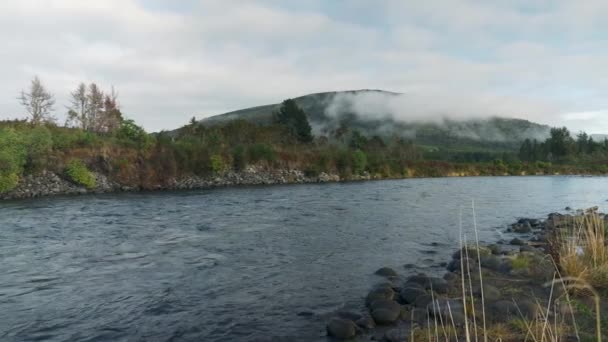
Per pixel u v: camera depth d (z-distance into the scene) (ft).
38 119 162.91
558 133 369.30
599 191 132.26
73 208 81.66
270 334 24.75
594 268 28.84
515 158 394.11
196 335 24.79
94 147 125.90
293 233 56.29
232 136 191.93
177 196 106.11
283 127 229.04
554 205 93.56
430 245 49.06
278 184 154.30
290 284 34.37
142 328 25.85
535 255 38.19
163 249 46.83
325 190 126.41
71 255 44.06
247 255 44.14
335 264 40.52
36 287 33.63
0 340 24.09
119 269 38.83
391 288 31.17
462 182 178.29
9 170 101.55
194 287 33.68
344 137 306.14
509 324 23.25
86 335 24.84
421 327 24.31
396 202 94.63
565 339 20.48
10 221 65.72
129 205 86.79
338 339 23.66
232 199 99.35
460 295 29.22
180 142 152.66
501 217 73.46
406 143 291.58
